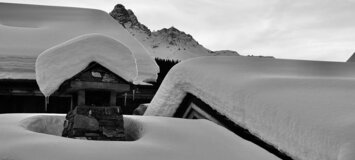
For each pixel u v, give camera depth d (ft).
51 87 14.21
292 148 12.14
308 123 11.76
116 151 11.53
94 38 14.76
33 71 27.20
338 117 11.50
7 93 27.86
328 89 14.07
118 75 15.02
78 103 14.75
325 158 10.93
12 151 11.21
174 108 18.98
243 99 14.40
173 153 12.16
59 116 16.94
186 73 17.71
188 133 14.26
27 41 28.32
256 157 12.73
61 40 29.68
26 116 16.06
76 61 14.44
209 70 16.94
